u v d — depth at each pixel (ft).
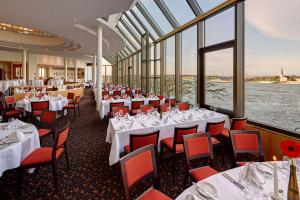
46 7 17.83
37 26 24.20
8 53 50.98
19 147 8.39
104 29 27.07
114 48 42.93
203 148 7.93
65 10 18.52
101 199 8.27
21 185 9.12
